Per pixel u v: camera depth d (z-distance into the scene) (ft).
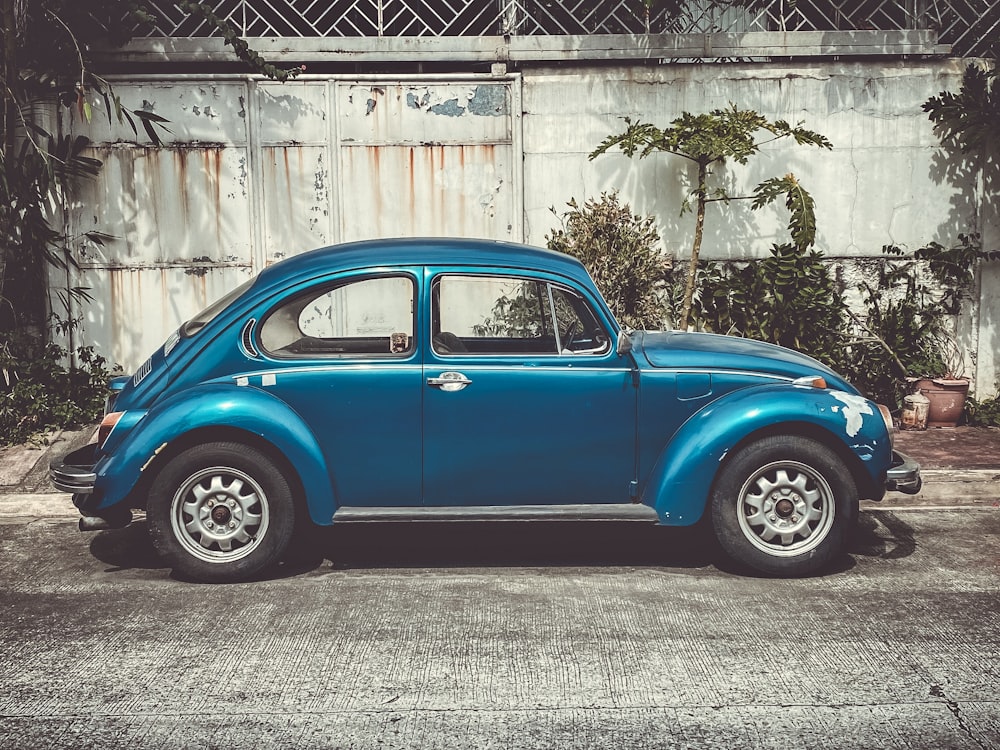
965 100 30.63
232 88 30.63
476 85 31.01
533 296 18.98
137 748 12.82
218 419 18.06
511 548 20.92
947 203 31.86
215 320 18.88
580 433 18.97
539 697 14.11
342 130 30.96
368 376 18.60
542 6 31.76
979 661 15.24
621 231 30.14
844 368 32.01
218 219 31.07
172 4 32.32
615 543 21.24
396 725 13.35
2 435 28.17
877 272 32.04
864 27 33.32
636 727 13.26
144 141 30.66
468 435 18.81
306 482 18.43
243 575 18.66
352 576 19.17
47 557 20.56
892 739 12.96
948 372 31.89
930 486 24.53
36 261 30.09
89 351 31.07
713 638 16.14
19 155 30.07
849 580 18.89
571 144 31.35
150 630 16.56
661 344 20.34
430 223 31.48
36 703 14.02
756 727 13.26
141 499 18.76
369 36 31.17
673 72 31.19
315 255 19.79
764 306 31.22
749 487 18.83
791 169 31.58
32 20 29.81
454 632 16.42
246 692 14.32
